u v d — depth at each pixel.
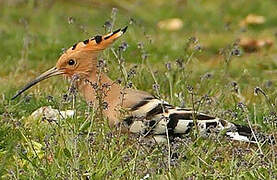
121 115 9.80
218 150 9.92
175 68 13.93
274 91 13.16
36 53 16.80
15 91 13.12
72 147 9.60
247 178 9.35
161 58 16.36
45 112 11.59
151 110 9.88
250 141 9.91
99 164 9.37
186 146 9.59
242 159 9.55
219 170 9.60
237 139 9.92
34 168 9.57
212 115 10.63
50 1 22.92
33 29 19.73
